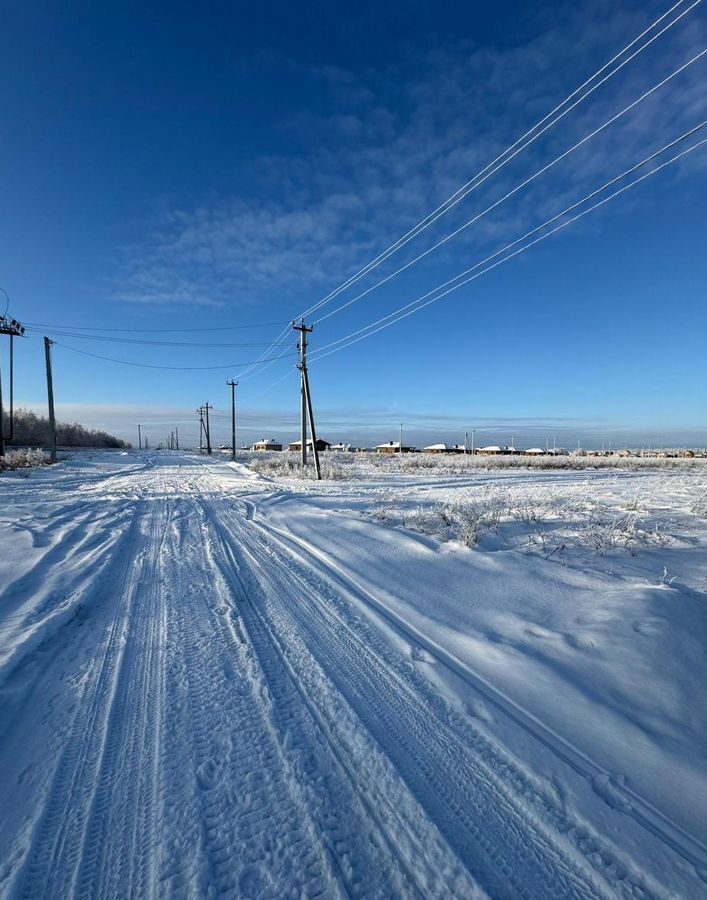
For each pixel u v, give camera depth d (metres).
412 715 3.03
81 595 5.30
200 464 41.94
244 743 2.76
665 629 3.78
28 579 5.94
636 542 6.67
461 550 6.63
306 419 27.62
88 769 2.55
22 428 75.94
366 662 3.77
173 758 2.64
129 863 1.99
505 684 3.37
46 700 3.24
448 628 4.37
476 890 1.85
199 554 7.41
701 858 1.96
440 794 2.36
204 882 1.89
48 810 2.27
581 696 3.13
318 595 5.43
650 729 2.79
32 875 1.92
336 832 2.14
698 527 7.64
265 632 4.38
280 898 1.83
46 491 16.50
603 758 2.58
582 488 14.32
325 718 3.01
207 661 3.81
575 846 2.04
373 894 1.84
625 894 1.83
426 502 11.95
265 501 13.81
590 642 3.78
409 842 2.08
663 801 2.27
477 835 2.12
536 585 5.22
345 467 29.08
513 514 8.88
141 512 11.86
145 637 4.28
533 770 2.50
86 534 8.85
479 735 2.82
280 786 2.42
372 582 5.79
